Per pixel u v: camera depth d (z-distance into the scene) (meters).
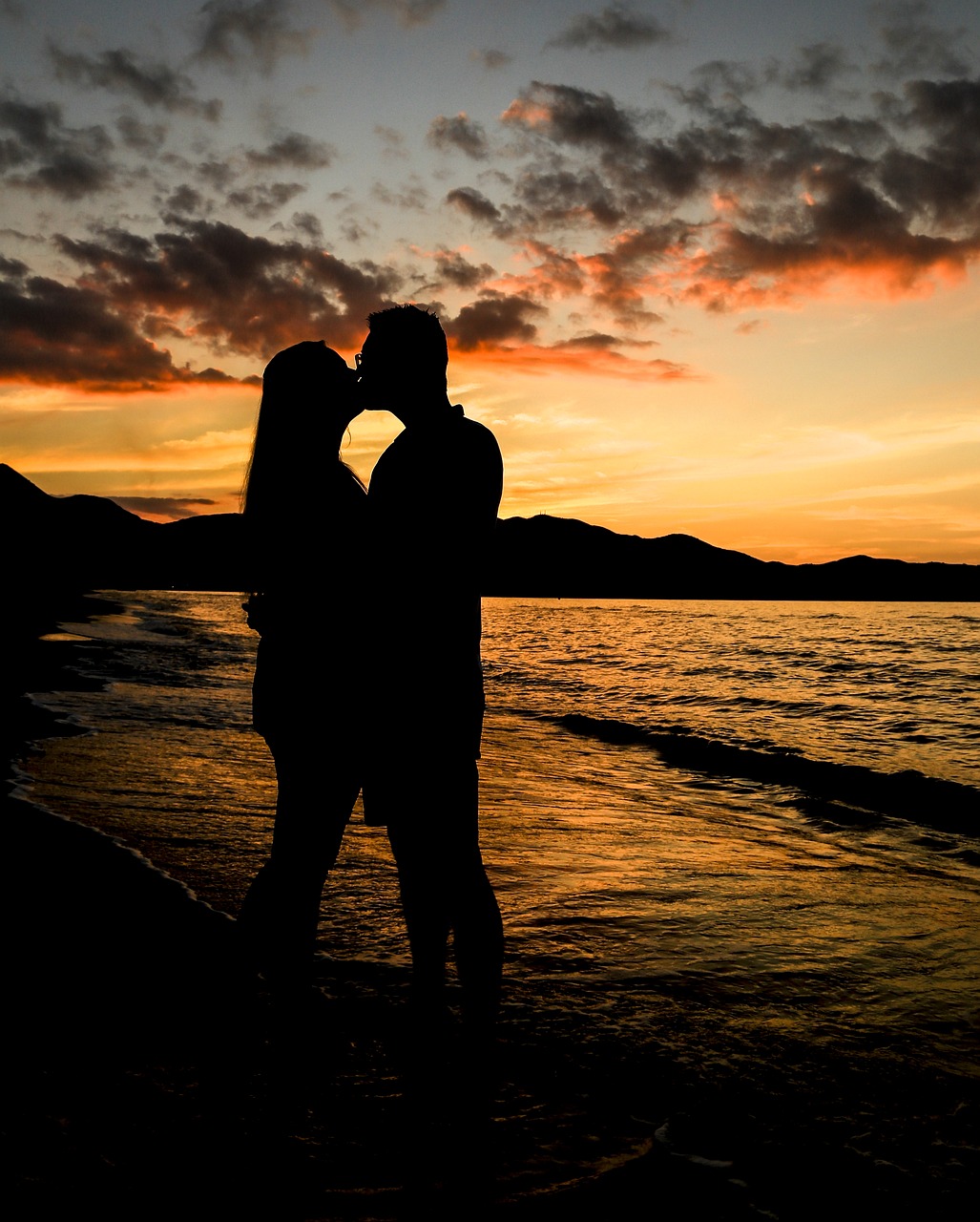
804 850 4.87
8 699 8.70
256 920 2.15
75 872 3.67
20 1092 2.02
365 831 4.75
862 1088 2.20
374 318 2.29
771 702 12.96
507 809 5.59
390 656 2.13
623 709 11.98
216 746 6.68
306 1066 2.20
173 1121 1.92
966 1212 1.69
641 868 4.29
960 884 4.23
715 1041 2.46
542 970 2.96
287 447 2.21
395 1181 1.74
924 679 16.27
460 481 2.16
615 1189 1.75
